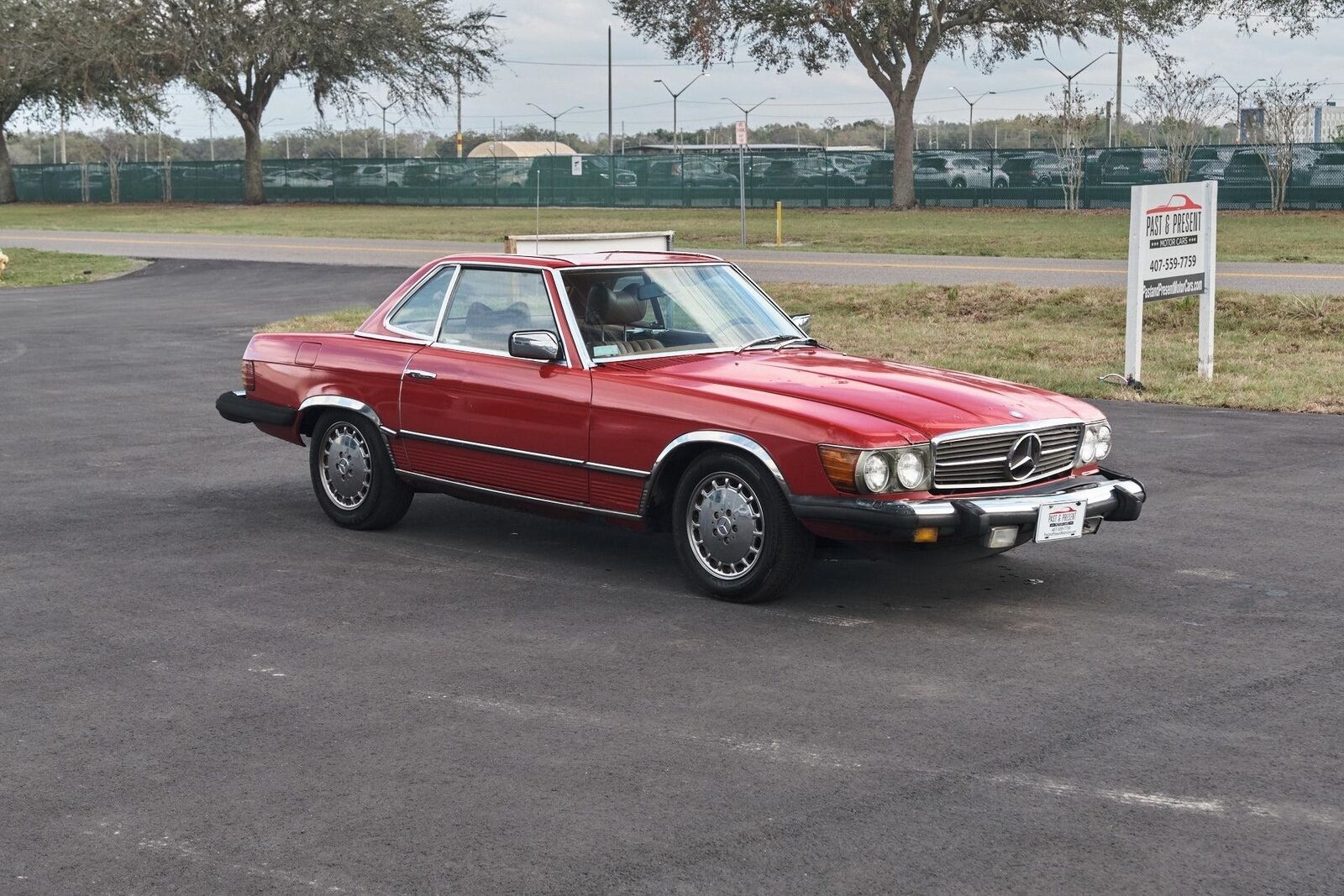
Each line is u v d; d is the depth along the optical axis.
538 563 7.75
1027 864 4.12
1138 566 7.65
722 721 5.30
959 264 26.33
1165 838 4.29
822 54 46.88
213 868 4.14
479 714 5.39
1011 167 47.09
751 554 6.81
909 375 7.29
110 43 59.03
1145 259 13.77
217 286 27.98
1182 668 5.93
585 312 7.50
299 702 5.53
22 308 24.08
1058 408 7.08
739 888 3.98
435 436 7.95
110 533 8.45
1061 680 5.76
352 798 4.62
